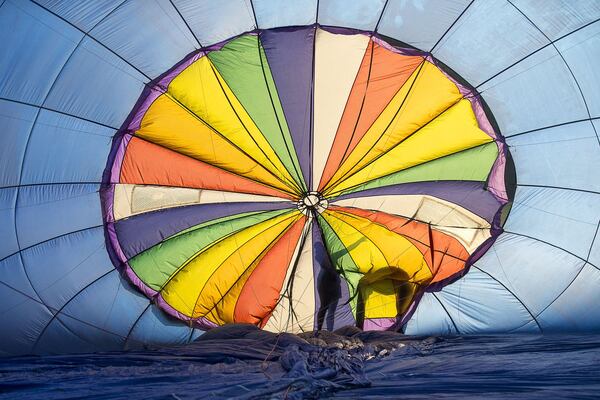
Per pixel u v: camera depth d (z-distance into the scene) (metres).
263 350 6.14
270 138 8.38
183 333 8.14
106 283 7.80
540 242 8.20
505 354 5.59
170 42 7.41
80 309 7.62
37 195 7.40
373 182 8.72
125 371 5.30
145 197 8.11
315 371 4.41
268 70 7.95
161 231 8.18
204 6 7.35
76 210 7.57
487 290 8.35
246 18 7.46
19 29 7.20
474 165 8.38
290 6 7.46
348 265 8.74
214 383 4.39
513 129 8.04
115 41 7.29
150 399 3.84
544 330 8.16
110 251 7.80
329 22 7.58
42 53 7.21
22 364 5.71
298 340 6.28
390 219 8.78
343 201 8.76
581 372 4.32
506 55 7.80
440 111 8.23
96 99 7.39
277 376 4.52
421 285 8.56
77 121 7.40
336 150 8.52
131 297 7.91
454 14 7.61
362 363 5.10
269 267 8.77
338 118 8.37
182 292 8.23
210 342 6.54
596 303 8.06
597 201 7.98
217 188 8.44
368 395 3.80
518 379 4.18
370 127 8.45
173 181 8.16
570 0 7.62
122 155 7.72
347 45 7.82
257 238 8.73
